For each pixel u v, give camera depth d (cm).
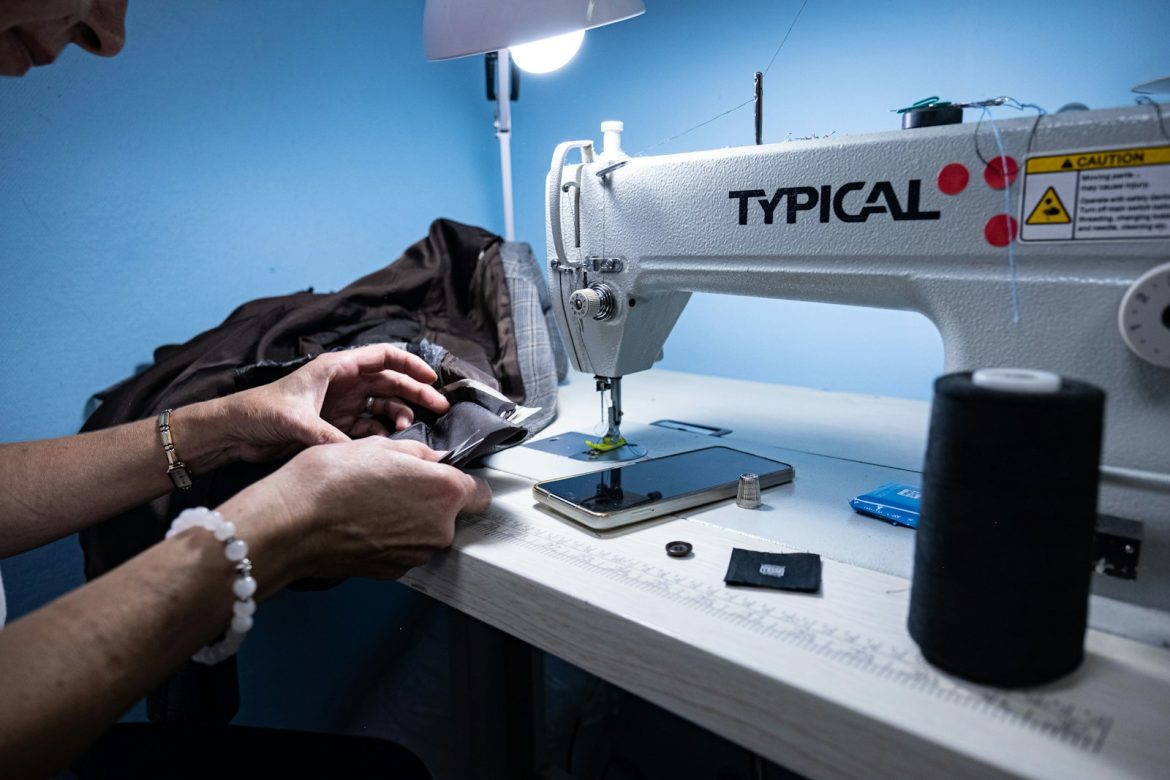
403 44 154
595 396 130
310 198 143
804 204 71
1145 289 52
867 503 73
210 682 91
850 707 44
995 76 110
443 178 167
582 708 131
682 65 142
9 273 108
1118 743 41
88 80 112
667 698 53
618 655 56
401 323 120
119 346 121
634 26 147
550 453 95
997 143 59
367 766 76
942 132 62
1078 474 42
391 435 88
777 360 144
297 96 138
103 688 45
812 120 129
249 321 114
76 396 117
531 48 118
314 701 149
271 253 139
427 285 127
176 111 122
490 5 87
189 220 127
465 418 83
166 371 105
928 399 128
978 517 43
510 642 77
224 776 74
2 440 110
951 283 63
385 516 62
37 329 112
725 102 138
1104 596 57
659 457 91
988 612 44
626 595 57
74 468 77
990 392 42
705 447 93
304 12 137
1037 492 42
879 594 57
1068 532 42
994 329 61
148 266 123
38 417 114
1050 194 57
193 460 81
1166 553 54
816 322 137
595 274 91
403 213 160
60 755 44
